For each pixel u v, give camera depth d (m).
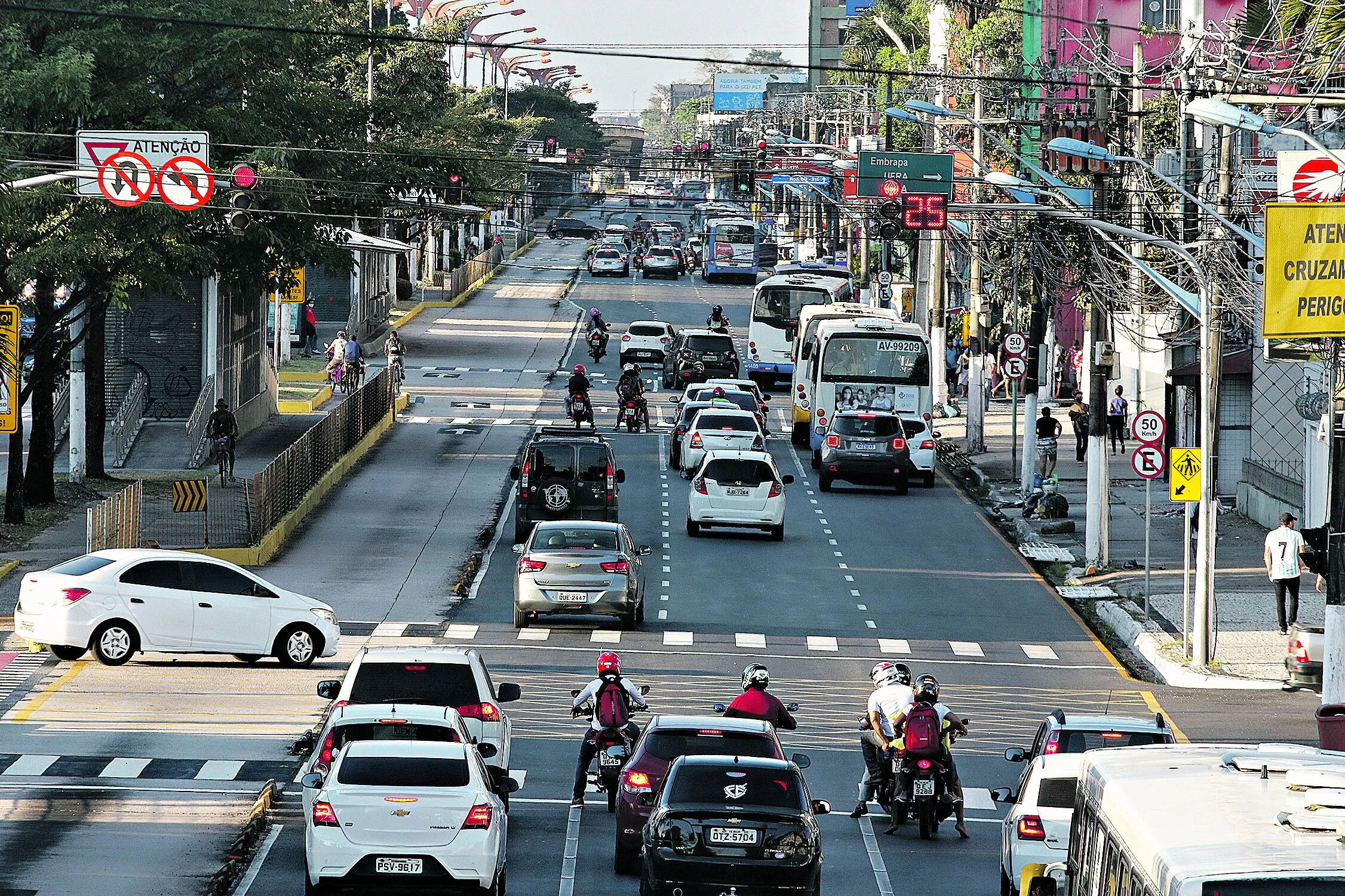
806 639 98.56
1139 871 26.39
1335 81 103.88
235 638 86.50
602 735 63.06
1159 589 111.81
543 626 99.88
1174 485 92.19
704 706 80.88
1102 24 145.75
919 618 104.69
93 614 85.00
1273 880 23.05
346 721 54.25
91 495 131.50
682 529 130.25
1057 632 102.19
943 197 116.19
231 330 166.12
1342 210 68.38
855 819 64.38
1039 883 41.22
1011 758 56.31
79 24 115.31
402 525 130.00
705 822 48.44
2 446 156.38
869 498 146.38
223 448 141.75
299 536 124.44
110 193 88.06
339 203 143.25
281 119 134.38
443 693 61.91
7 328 115.62
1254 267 115.81
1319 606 105.94
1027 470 141.00
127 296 136.12
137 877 53.50
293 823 60.72
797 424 173.25
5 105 107.56
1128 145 139.62
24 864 54.56
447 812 48.56
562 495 118.31
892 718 63.16
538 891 53.06
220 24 103.44
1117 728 51.56
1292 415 142.62
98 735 72.25
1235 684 88.88
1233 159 124.25
